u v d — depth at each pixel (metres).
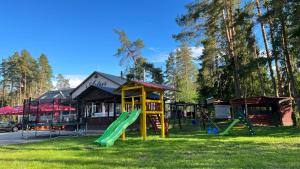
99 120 29.30
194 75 65.88
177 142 14.08
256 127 25.94
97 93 26.88
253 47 29.50
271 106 31.09
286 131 19.77
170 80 71.88
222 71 39.53
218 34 30.06
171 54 73.00
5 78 73.00
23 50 74.88
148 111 17.72
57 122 22.17
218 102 34.94
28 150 11.95
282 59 26.50
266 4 23.44
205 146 12.05
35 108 24.84
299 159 8.12
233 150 10.53
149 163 7.84
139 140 15.72
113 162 8.12
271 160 8.02
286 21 22.94
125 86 18.48
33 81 78.12
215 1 26.23
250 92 40.50
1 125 31.89
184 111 41.56
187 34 28.61
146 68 49.94
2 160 8.88
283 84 33.75
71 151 11.19
